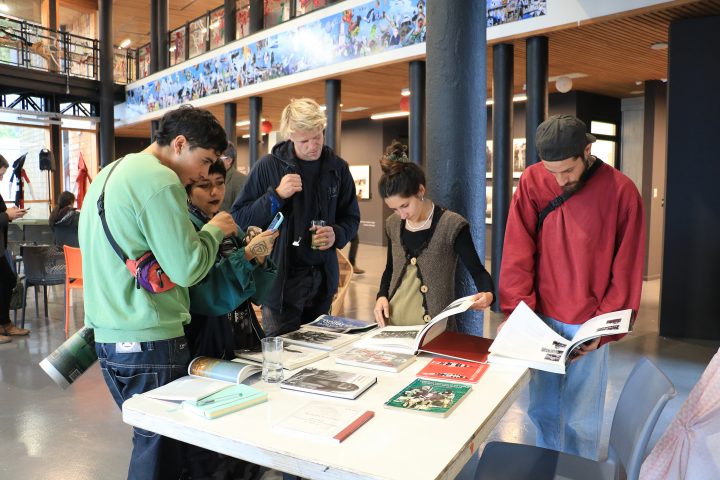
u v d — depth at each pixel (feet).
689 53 17.37
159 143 5.90
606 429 10.95
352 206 9.37
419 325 7.72
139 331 5.68
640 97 31.58
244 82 33.91
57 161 50.29
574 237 6.95
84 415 12.26
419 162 23.41
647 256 28.89
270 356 5.76
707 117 17.40
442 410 4.83
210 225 6.04
